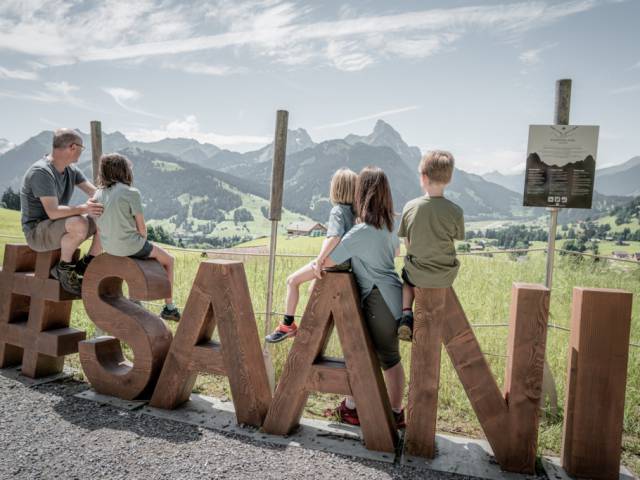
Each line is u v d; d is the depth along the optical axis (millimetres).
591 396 3129
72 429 3600
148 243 4293
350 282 3537
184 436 3562
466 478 3129
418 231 3334
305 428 3826
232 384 3818
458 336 3332
